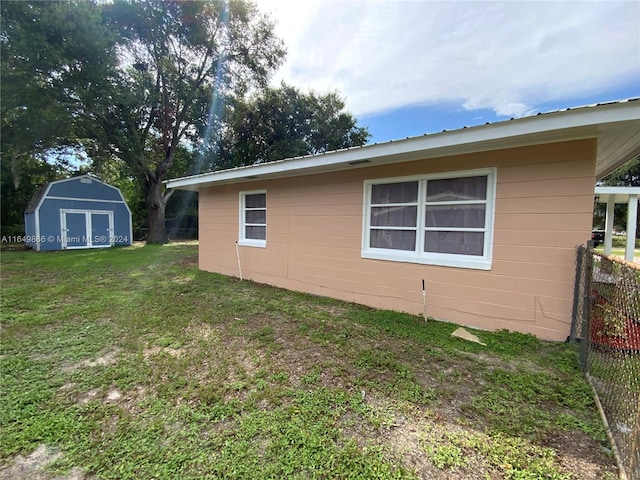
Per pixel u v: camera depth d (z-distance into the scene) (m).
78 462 1.79
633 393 1.86
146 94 15.89
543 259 3.65
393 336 3.75
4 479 1.67
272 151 22.33
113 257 12.07
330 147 23.89
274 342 3.56
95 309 4.85
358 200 5.27
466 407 2.30
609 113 2.85
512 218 3.82
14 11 11.24
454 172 4.21
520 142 3.62
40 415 2.21
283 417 2.18
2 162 15.39
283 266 6.53
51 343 3.54
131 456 1.83
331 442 1.94
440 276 4.39
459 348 3.39
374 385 2.62
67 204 15.79
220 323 4.23
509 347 3.40
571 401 2.37
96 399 2.43
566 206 3.50
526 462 1.77
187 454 1.85
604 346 2.62
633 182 24.34
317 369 2.90
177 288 6.45
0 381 2.69
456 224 4.29
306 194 6.04
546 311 3.65
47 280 7.31
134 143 16.17
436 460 1.79
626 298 2.22
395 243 4.90
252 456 1.82
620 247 16.92
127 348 3.40
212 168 21.09
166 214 24.02
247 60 18.56
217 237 8.30
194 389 2.55
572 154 3.44
